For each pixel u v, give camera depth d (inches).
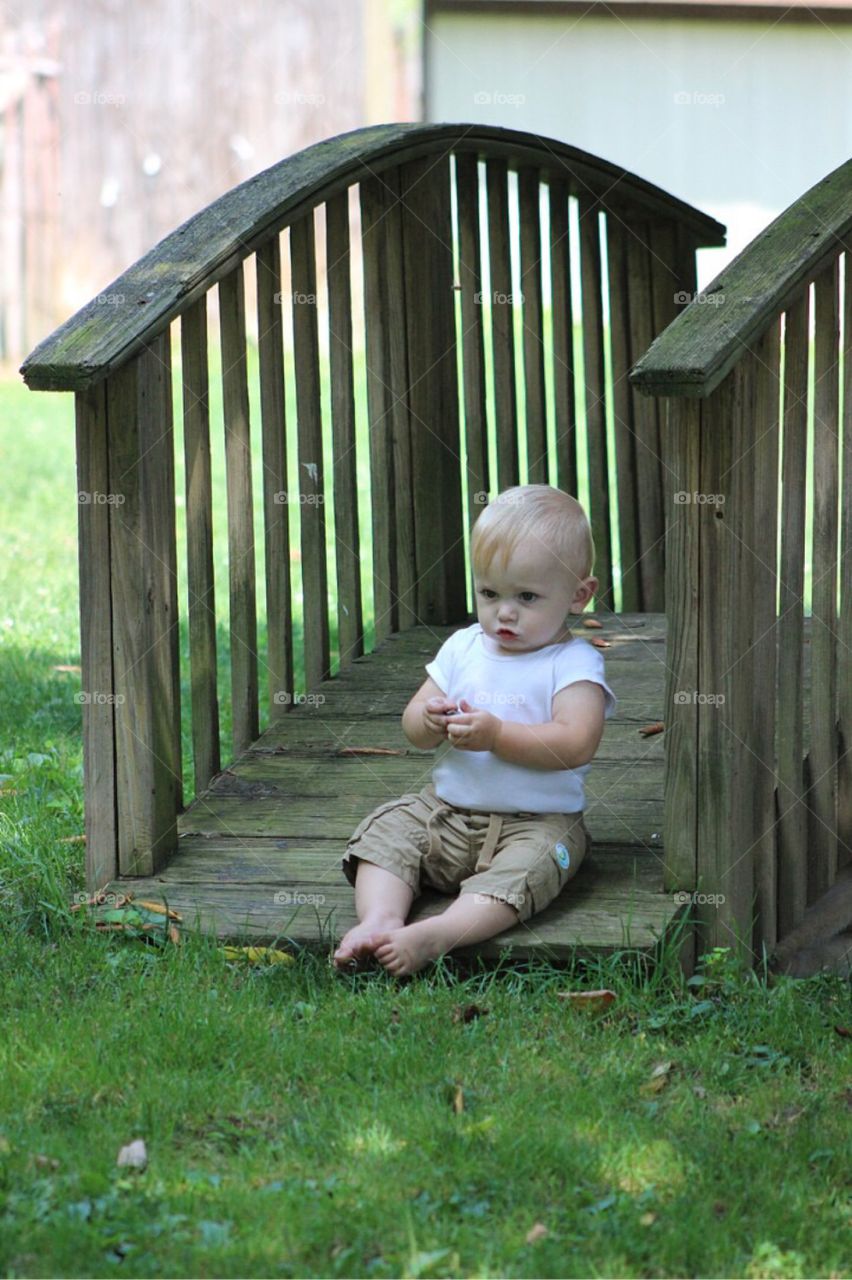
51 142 655.1
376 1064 163.0
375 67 655.8
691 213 311.9
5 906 200.7
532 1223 137.2
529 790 190.4
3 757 263.7
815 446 198.7
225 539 419.5
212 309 623.8
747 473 186.4
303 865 204.2
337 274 256.7
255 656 238.1
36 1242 131.6
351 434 263.3
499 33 657.6
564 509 193.8
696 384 171.6
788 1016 174.7
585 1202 140.5
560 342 302.2
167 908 192.5
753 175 665.0
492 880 184.5
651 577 311.3
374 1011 172.7
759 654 193.0
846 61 657.6
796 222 194.4
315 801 220.5
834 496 200.5
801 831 203.3
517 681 193.2
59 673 315.9
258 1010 173.0
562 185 299.0
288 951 188.9
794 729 200.4
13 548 423.2
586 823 211.6
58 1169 142.6
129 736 200.8
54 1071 158.7
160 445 201.9
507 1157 145.3
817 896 207.3
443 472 279.1
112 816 202.1
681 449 182.7
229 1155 147.6
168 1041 164.6
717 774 187.5
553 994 178.1
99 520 197.6
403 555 281.1
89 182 660.1
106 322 194.2
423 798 196.2
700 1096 160.7
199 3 653.3
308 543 253.8
